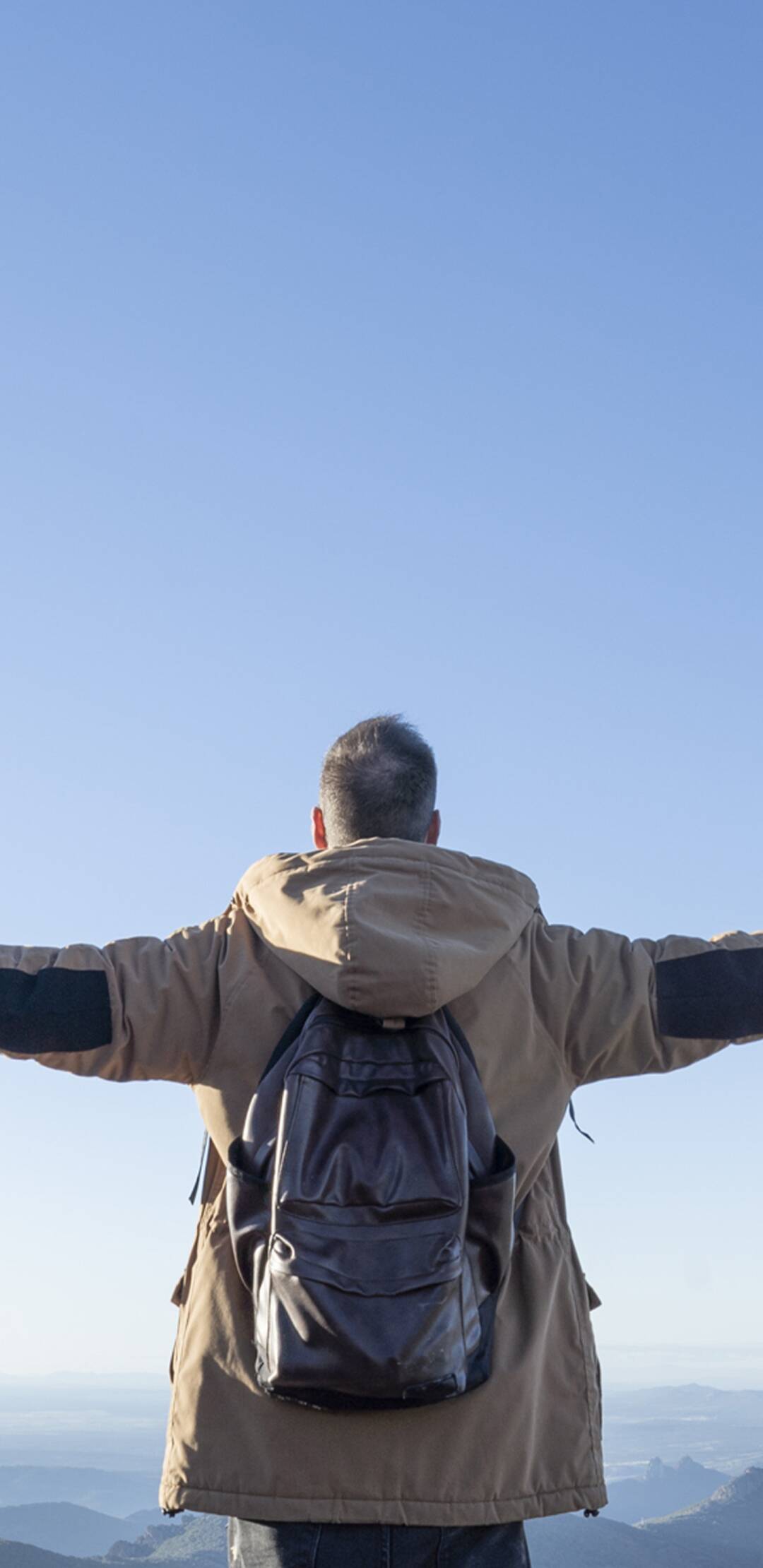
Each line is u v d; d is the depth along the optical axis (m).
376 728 2.90
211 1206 2.61
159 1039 2.61
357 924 2.45
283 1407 2.35
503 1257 2.40
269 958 2.65
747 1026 2.65
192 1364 2.45
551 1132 2.63
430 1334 2.23
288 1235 2.27
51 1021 2.51
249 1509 2.32
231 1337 2.44
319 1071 2.40
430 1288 2.25
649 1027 2.65
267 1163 2.40
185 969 2.64
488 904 2.57
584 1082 2.71
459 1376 2.26
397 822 2.79
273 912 2.59
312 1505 2.31
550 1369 2.53
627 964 2.69
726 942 2.72
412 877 2.55
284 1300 2.25
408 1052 2.45
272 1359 2.24
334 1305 2.23
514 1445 2.39
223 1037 2.61
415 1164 2.33
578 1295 2.62
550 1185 2.68
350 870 2.56
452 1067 2.45
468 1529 2.34
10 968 2.56
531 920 2.73
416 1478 2.32
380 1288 2.24
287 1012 2.60
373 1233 2.28
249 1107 2.50
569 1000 2.65
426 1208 2.29
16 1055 2.53
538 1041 2.65
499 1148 2.46
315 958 2.49
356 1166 2.32
